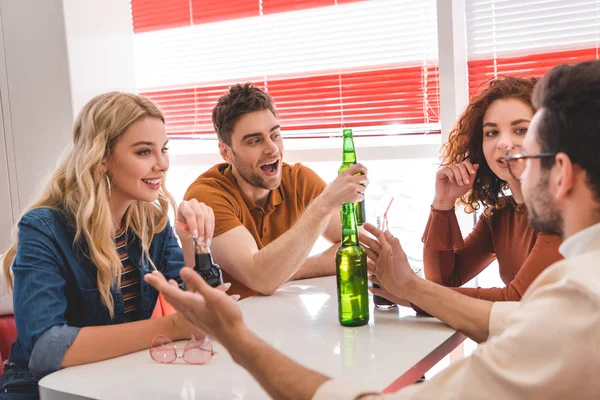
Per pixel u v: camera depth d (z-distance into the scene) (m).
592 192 0.79
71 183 1.59
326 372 1.16
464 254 1.93
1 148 2.85
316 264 1.98
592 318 0.71
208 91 3.02
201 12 2.96
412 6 2.58
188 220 1.58
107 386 1.15
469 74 2.56
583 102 0.79
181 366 1.24
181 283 1.75
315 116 2.81
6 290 1.92
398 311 1.54
